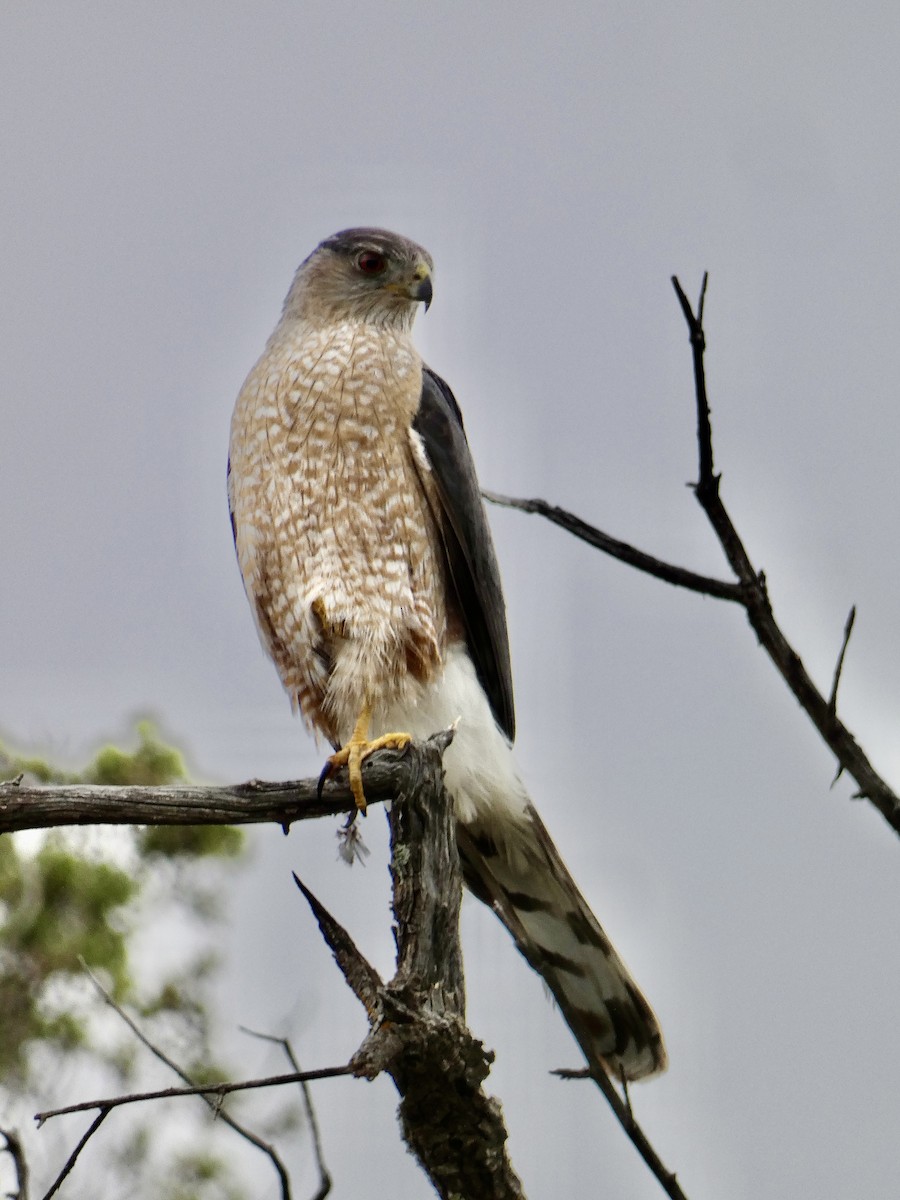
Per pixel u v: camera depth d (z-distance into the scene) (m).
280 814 8.16
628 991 10.47
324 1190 6.44
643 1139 6.93
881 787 7.43
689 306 7.39
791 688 7.56
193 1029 11.84
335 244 10.89
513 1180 7.63
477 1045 7.42
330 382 10.33
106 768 12.35
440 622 10.52
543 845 10.45
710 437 7.57
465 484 10.58
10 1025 11.55
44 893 12.01
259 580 10.45
